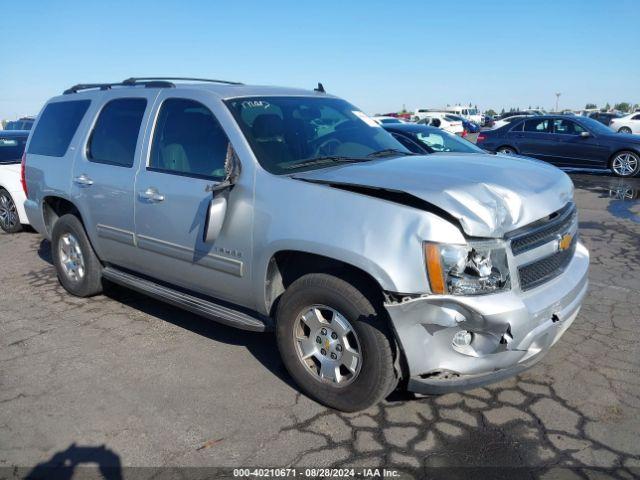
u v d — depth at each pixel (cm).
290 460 290
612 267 603
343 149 398
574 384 355
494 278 282
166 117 418
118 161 449
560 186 346
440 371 295
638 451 290
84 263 508
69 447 305
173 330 457
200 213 374
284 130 384
